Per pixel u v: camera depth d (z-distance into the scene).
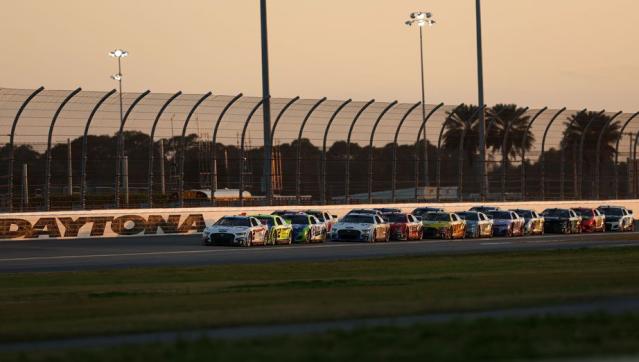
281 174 192.50
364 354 51.66
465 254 143.38
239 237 161.38
